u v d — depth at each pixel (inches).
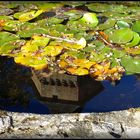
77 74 66.3
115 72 66.4
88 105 58.1
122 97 60.0
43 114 55.7
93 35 78.4
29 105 58.4
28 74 66.9
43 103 58.9
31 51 73.4
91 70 67.3
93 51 72.6
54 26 82.6
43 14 89.9
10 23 84.7
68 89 62.4
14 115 55.4
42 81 64.9
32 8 94.3
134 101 59.0
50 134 52.1
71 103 58.7
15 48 74.7
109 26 81.7
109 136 51.5
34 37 78.0
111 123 53.6
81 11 91.1
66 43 75.5
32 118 54.8
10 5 97.0
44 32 79.9
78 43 75.2
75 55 71.6
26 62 70.2
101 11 91.5
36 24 84.0
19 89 62.6
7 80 65.2
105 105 58.1
